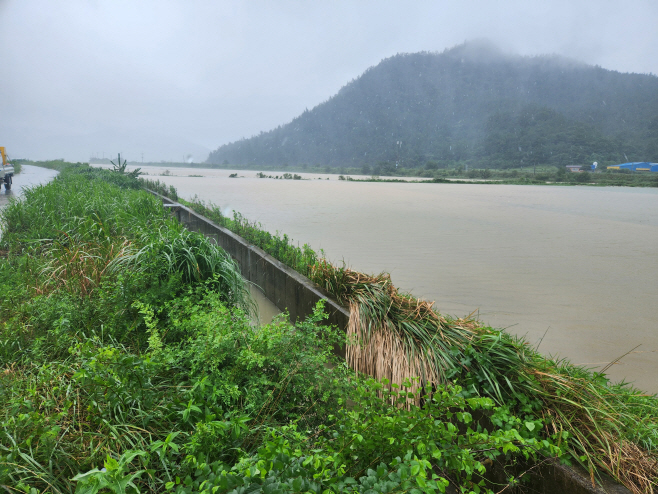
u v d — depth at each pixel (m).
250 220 16.05
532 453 2.42
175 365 3.01
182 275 4.89
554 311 6.41
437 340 3.55
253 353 2.76
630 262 9.95
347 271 5.12
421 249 10.98
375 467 2.10
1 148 21.39
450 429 2.16
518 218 18.78
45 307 3.75
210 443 2.14
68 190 11.82
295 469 1.77
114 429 2.20
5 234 7.37
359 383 2.73
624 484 2.26
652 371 4.62
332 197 29.00
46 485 2.01
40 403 2.50
